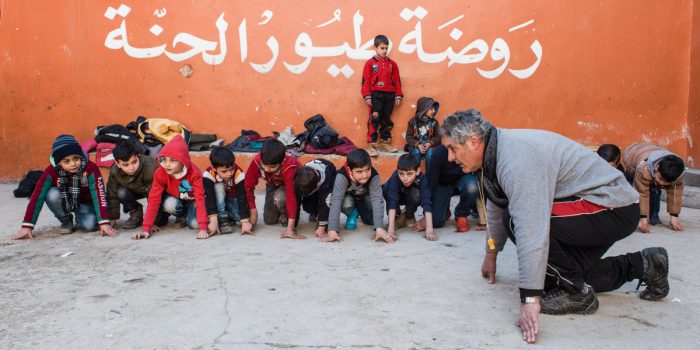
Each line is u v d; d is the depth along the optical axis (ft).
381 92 25.07
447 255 13.64
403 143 26.08
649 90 25.46
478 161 9.23
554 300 9.67
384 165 24.57
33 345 8.52
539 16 25.38
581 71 25.53
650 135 25.61
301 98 26.20
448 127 9.14
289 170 15.57
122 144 15.21
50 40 26.35
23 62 26.43
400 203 16.97
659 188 16.79
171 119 26.53
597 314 9.71
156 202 15.62
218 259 13.23
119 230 16.49
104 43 26.40
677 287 11.14
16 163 26.66
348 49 25.90
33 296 10.67
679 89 25.39
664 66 25.35
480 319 9.51
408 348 8.41
